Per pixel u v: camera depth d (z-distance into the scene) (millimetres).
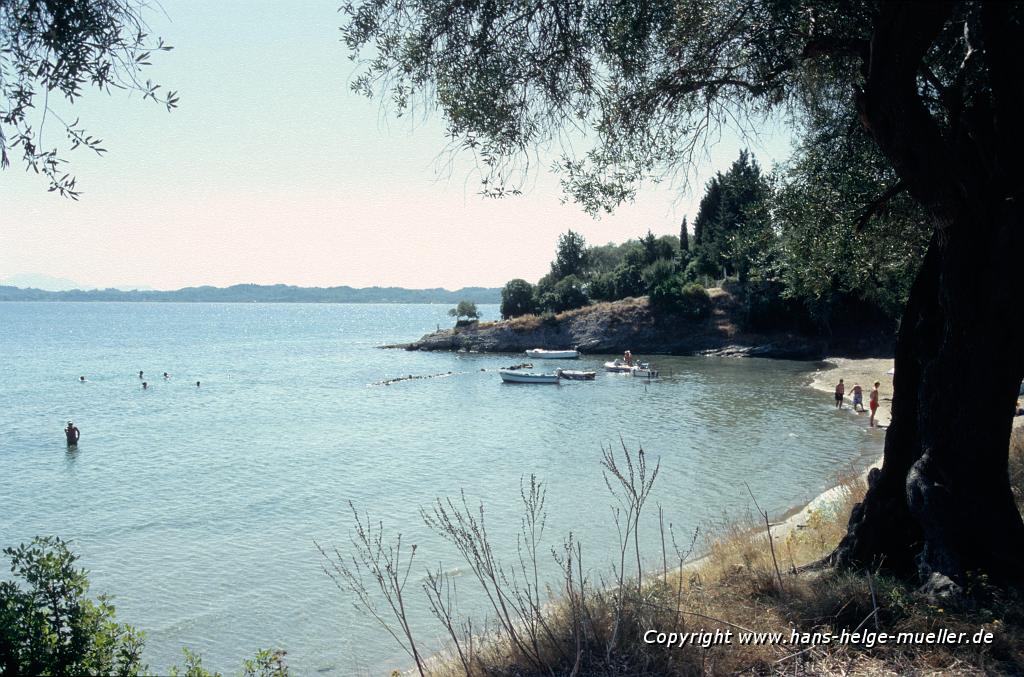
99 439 36812
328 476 27312
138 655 5211
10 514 22859
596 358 78438
